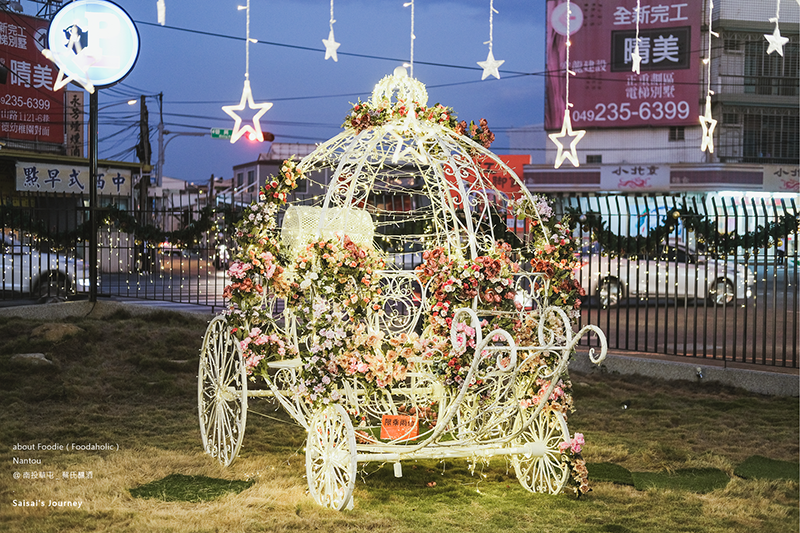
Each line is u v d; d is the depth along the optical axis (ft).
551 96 117.39
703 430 20.36
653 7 110.83
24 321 30.63
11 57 76.54
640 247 29.40
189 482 15.30
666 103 111.24
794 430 20.29
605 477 16.22
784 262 26.94
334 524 13.16
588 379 26.76
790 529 13.38
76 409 21.31
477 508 14.23
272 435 19.24
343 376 14.51
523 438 16.61
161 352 27.86
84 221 38.63
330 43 16.81
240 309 16.47
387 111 16.47
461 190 15.83
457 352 13.96
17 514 13.01
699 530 13.28
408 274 18.79
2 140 76.18
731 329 39.01
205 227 35.86
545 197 17.61
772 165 109.09
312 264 15.26
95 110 35.63
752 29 108.47
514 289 15.83
